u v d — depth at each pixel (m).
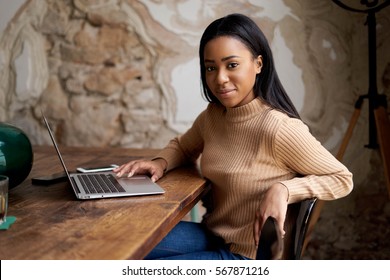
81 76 2.69
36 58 2.72
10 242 0.99
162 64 2.61
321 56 2.44
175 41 2.58
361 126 2.44
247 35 1.44
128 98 2.67
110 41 2.64
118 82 2.67
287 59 2.48
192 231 1.65
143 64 2.63
